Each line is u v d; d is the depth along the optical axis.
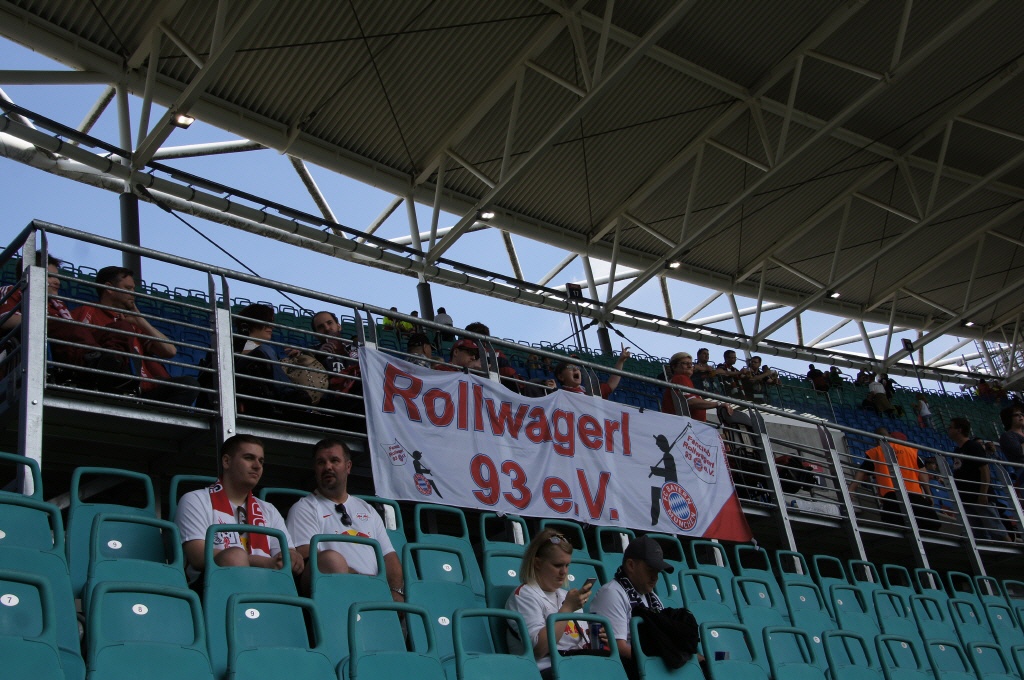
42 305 5.98
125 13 12.54
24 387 5.72
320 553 5.51
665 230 20.33
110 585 4.11
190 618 4.55
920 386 23.83
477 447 7.82
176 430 6.67
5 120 12.35
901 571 12.23
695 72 16.36
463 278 18.16
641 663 5.60
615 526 8.38
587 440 8.63
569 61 15.80
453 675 5.41
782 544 9.88
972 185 19.38
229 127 14.44
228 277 7.11
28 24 12.11
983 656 9.17
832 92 17.62
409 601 5.72
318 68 14.32
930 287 24.86
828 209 20.77
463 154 16.88
